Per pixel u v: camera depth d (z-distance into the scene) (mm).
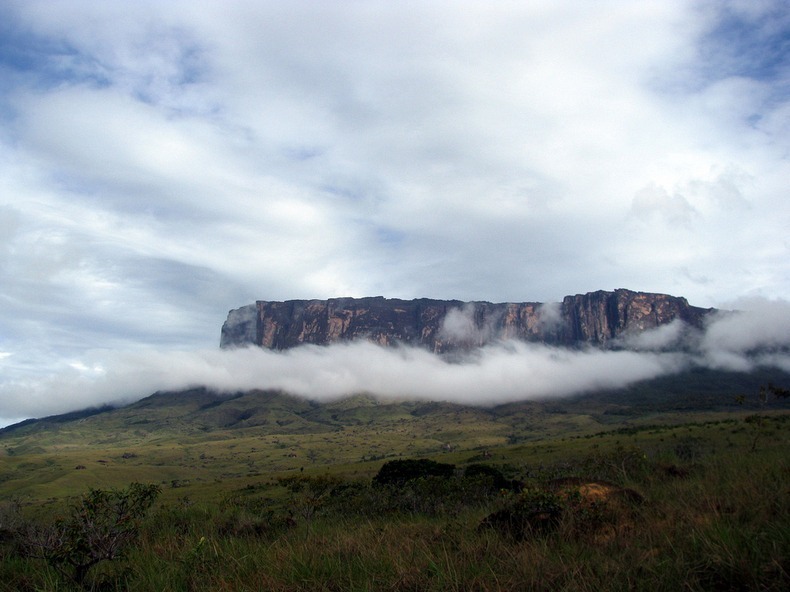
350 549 6848
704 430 63094
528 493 7242
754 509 5910
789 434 20828
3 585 7430
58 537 7547
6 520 10016
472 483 17172
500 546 6059
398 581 5281
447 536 7062
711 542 4969
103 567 8055
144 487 8406
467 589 4898
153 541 10164
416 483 18125
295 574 5914
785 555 4488
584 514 6676
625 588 4441
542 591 4691
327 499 19734
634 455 13320
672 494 8211
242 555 7445
